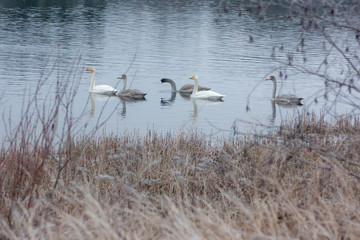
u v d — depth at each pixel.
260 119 29.14
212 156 16.89
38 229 8.02
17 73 40.03
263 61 48.75
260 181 10.84
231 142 18.91
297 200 9.05
